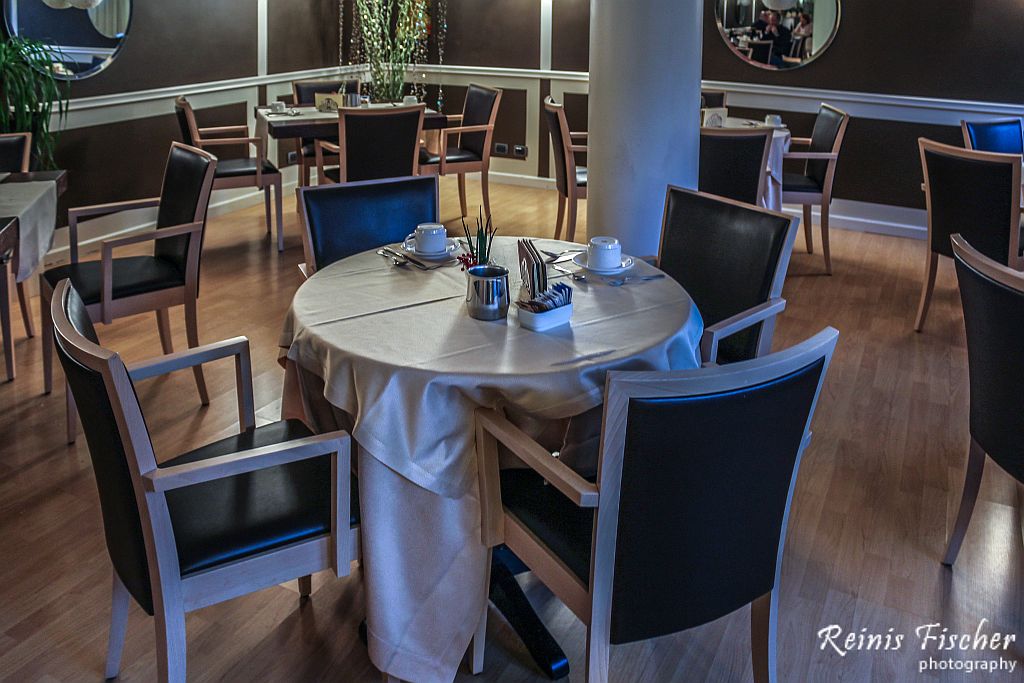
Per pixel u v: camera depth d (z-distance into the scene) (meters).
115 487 1.65
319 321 2.10
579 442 2.02
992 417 2.17
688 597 1.66
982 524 2.64
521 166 7.34
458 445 1.87
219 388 3.46
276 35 6.39
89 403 1.59
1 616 2.20
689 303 2.25
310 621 2.21
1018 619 2.24
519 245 2.16
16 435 3.07
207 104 5.90
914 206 5.88
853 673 2.05
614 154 3.32
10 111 4.32
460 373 1.83
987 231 3.71
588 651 1.66
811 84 6.00
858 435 3.17
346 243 2.91
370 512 1.88
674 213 2.86
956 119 5.61
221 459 1.66
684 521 1.57
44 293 3.21
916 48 5.63
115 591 1.93
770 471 1.63
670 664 2.08
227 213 6.20
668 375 1.43
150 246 5.39
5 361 3.53
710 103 5.86
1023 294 1.95
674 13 3.16
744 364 1.48
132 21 5.21
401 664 1.96
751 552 1.71
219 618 2.21
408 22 6.10
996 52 5.42
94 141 5.11
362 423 1.84
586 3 6.67
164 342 3.36
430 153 6.01
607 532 1.56
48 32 4.72
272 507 1.83
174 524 1.77
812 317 4.38
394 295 2.28
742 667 2.07
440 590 1.94
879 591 2.33
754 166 4.40
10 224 2.75
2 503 2.67
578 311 2.18
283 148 6.72
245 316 4.25
